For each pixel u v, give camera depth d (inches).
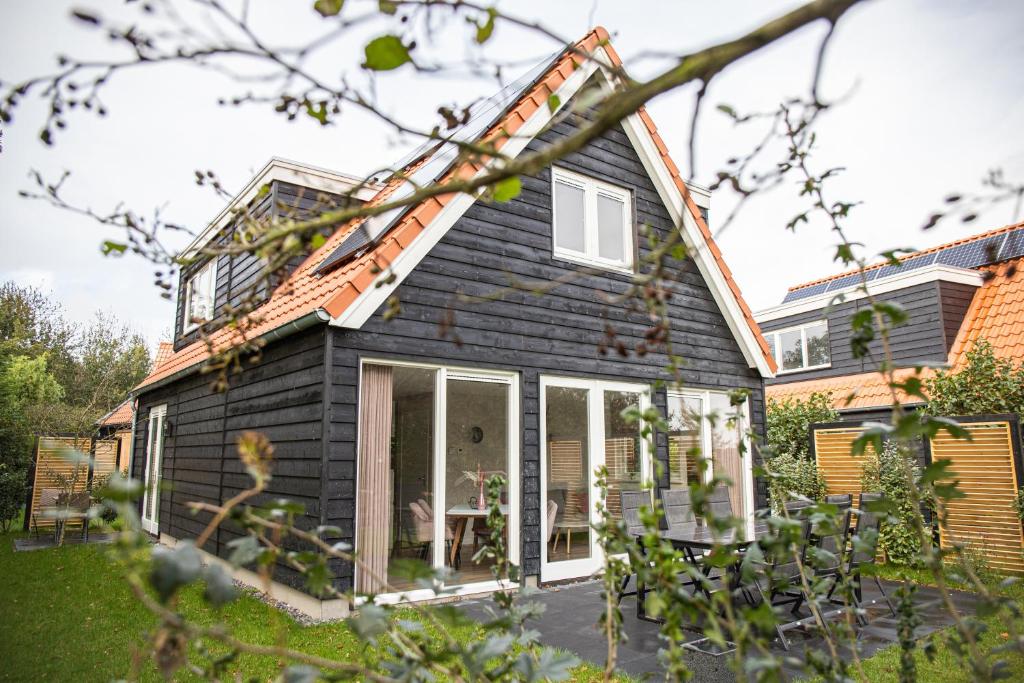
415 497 258.4
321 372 242.4
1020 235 533.3
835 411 434.9
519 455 286.5
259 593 272.7
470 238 283.6
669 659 71.6
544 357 301.3
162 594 39.9
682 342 358.9
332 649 193.2
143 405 542.6
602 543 82.7
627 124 349.4
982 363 370.3
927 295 515.8
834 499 203.2
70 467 470.0
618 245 346.0
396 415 257.8
